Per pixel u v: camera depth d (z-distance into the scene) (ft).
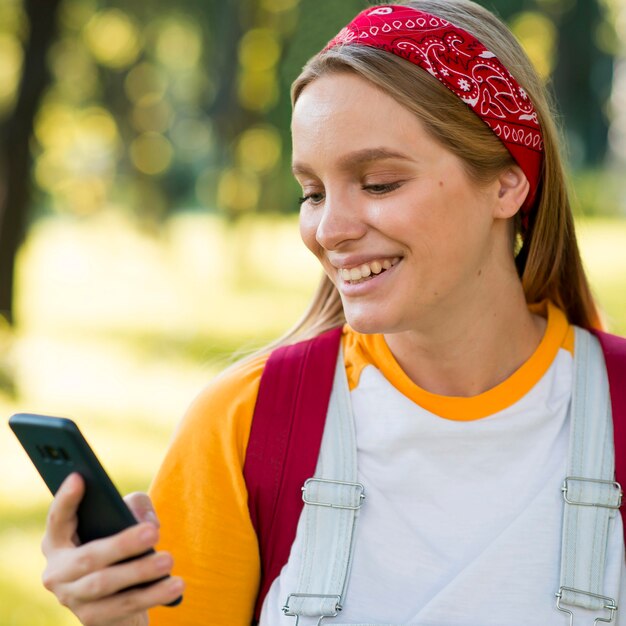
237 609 5.22
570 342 5.43
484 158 4.95
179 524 5.21
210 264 56.13
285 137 45.91
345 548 4.94
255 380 5.32
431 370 5.26
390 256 4.81
